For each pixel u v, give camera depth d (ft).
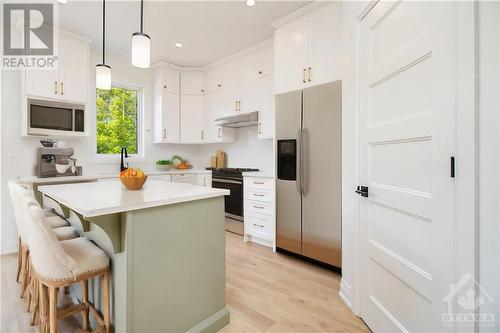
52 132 10.03
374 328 5.22
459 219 3.15
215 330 5.40
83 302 5.38
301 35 9.01
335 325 5.57
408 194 4.14
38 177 9.73
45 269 4.19
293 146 9.21
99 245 5.22
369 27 5.32
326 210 8.26
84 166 12.10
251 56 12.00
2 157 9.66
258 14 9.18
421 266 3.88
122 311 4.32
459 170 3.15
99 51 12.72
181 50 12.30
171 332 4.79
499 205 2.76
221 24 9.86
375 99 5.14
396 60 4.44
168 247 4.75
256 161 13.41
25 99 9.53
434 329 3.61
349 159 6.28
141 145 14.58
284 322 5.67
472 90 2.99
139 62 5.60
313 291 7.00
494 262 2.81
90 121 12.49
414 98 4.00
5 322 5.56
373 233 5.29
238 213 11.89
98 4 8.57
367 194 5.42
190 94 14.69
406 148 4.21
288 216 9.38
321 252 8.41
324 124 8.29
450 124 3.30
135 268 4.29
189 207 5.10
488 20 2.85
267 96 11.21
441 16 3.45
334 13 8.12
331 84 8.11
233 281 7.55
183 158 16.11
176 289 4.87
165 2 8.41
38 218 4.02
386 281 4.83
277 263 8.87
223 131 13.71
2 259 9.11
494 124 2.80
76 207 3.93
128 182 5.75
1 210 9.61
